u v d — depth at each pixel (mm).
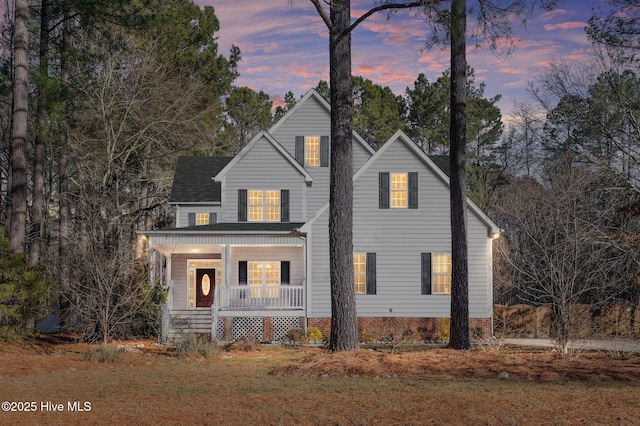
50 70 40844
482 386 14875
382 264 31203
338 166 22453
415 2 20031
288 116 35406
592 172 33438
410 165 31516
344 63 22500
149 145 40312
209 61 48094
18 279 23422
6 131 42781
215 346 24250
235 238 30984
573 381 15938
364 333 30219
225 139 52094
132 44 38812
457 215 24344
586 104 32000
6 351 22078
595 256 27281
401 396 13445
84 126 38219
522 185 48844
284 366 18906
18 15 25938
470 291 31141
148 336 30141
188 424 11164
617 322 31297
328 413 11922
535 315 32875
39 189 31844
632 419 11352
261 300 31312
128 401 13336
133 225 43438
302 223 33406
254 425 11086
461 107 24281
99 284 24125
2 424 11312
